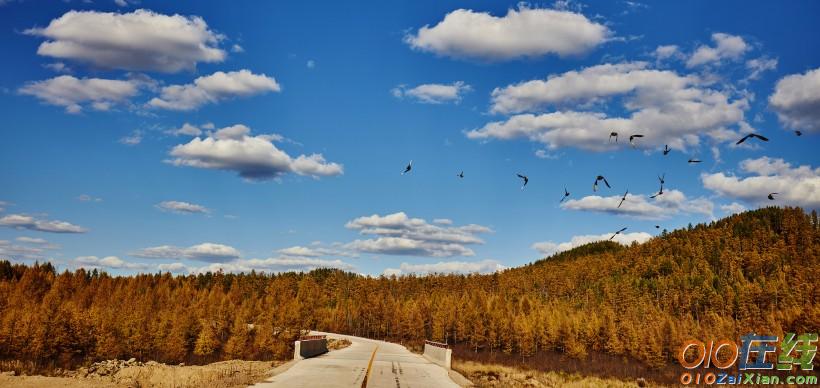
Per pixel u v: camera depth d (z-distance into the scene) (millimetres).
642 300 144875
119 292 158000
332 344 66312
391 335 146500
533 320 107188
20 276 184625
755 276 168750
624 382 59688
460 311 125500
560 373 67250
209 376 29141
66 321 88000
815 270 149500
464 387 24859
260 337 97375
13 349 80500
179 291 179000
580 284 198250
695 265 188500
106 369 51812
